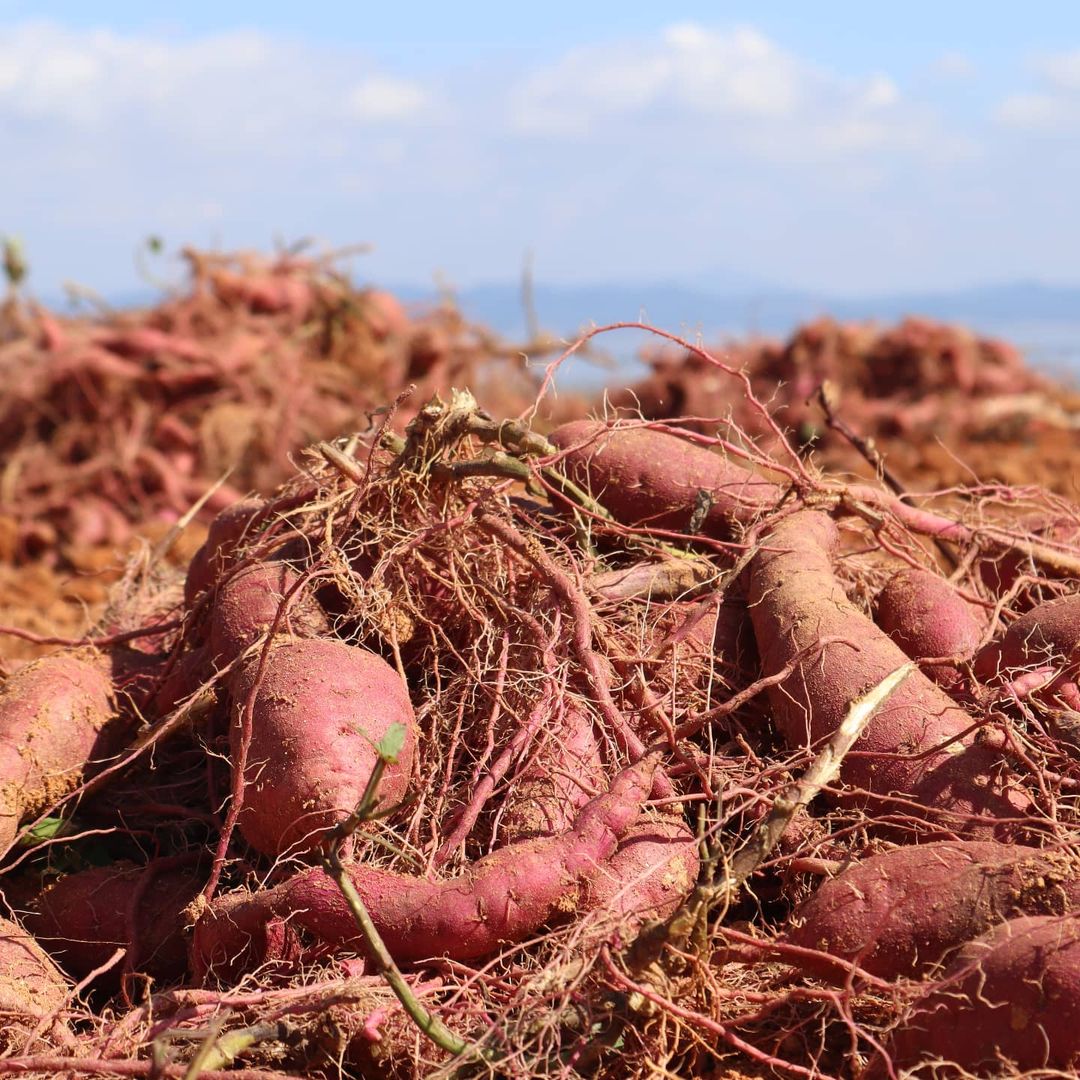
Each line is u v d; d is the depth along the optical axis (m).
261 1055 2.21
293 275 10.66
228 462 9.38
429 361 10.67
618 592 3.06
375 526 2.99
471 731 2.85
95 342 9.71
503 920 2.33
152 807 3.04
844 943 2.27
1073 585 3.49
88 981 2.51
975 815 2.47
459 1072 2.14
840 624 2.79
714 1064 2.30
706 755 2.78
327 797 2.51
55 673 3.15
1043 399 13.81
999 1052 1.99
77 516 9.11
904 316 14.40
